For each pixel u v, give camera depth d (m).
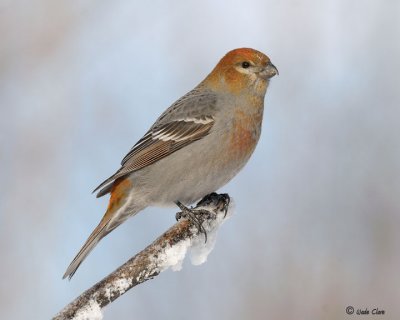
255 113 11.05
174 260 7.69
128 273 7.41
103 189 11.00
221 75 11.16
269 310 10.95
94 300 7.14
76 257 10.30
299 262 11.37
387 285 11.12
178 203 11.03
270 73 10.95
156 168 10.86
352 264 11.36
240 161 11.07
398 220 11.68
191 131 10.77
